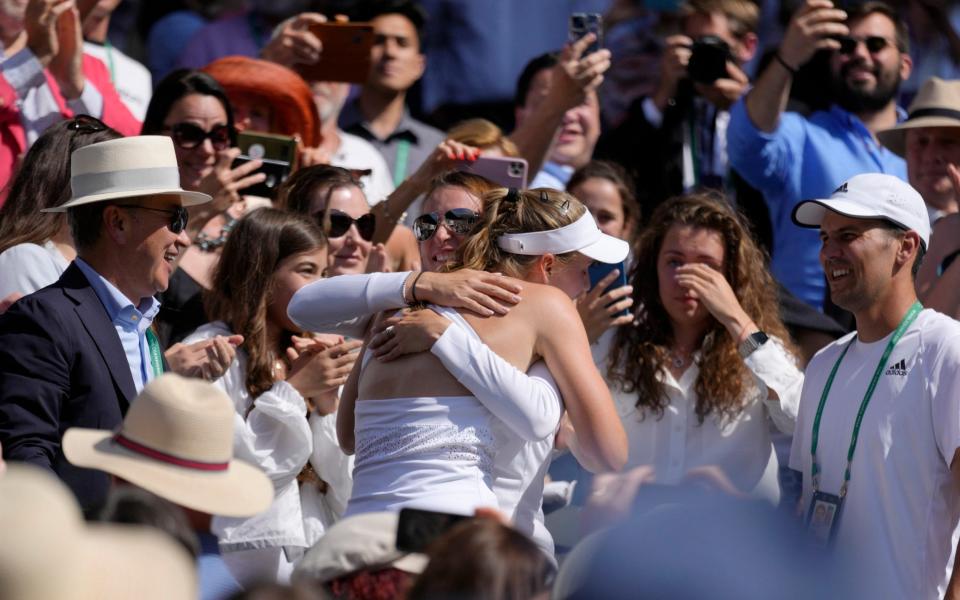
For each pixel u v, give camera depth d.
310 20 24.58
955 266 20.50
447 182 17.88
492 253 14.59
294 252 17.47
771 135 24.41
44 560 7.13
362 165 26.48
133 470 11.99
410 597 8.94
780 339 19.14
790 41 23.70
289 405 16.45
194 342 16.67
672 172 26.28
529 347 13.89
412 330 13.68
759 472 18.41
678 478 18.23
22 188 16.69
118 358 14.52
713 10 27.45
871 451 15.45
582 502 17.84
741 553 7.47
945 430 15.03
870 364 15.77
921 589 15.19
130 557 8.40
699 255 18.78
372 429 13.71
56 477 13.71
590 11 32.88
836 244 15.90
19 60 20.30
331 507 17.48
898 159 25.97
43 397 13.90
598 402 13.77
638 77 30.91
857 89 25.77
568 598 7.78
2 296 16.11
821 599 7.51
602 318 18.36
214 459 12.23
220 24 30.67
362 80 24.77
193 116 20.11
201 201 15.23
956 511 15.34
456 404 13.55
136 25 31.81
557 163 26.91
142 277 14.97
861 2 26.48
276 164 20.78
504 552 8.84
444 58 31.86
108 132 16.94
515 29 32.06
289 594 8.51
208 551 15.73
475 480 13.38
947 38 31.81
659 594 7.31
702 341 18.88
